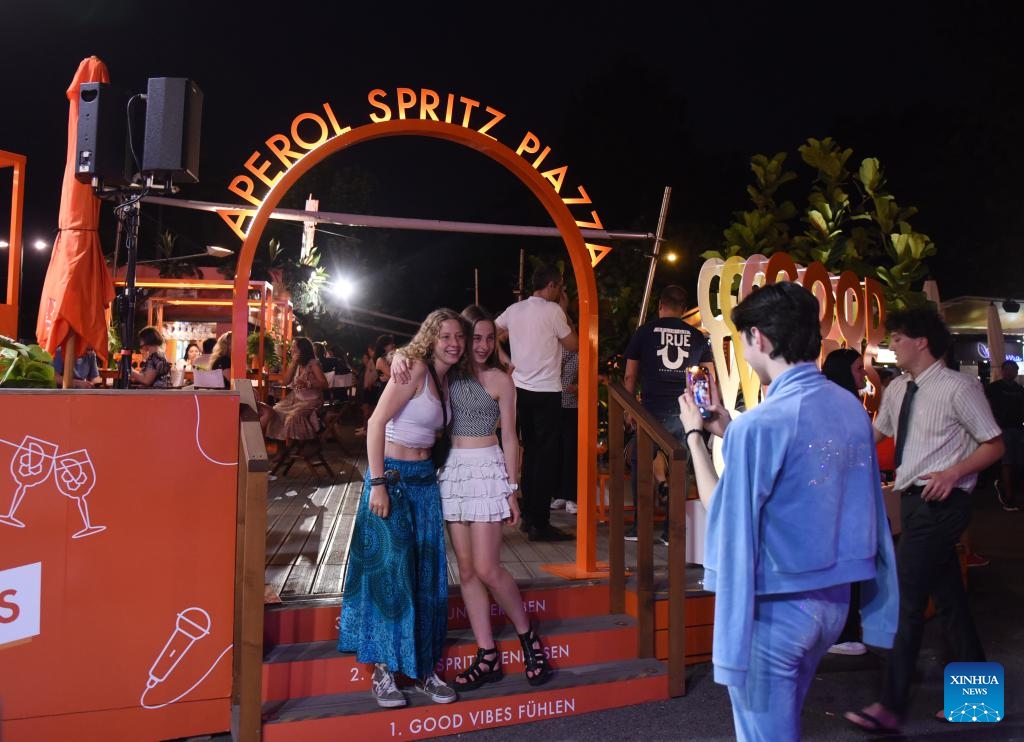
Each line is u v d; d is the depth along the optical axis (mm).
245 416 3748
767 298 2605
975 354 17094
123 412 3578
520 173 5160
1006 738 3953
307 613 4230
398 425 3893
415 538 3889
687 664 4887
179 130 4340
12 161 7129
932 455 4023
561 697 4129
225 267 15609
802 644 2434
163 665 3621
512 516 4109
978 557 7203
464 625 4605
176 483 3646
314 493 7723
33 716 3439
